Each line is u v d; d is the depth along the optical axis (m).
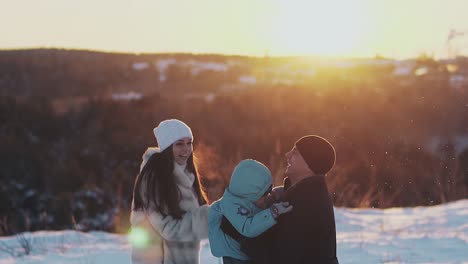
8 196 21.67
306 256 4.05
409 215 12.34
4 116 29.42
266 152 25.17
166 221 4.46
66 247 9.46
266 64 56.19
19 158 25.08
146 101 32.00
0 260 8.62
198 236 4.51
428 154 21.97
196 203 4.61
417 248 8.79
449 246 8.95
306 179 4.15
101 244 9.80
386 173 19.61
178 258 4.52
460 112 26.89
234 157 23.02
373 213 12.80
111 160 25.73
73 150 26.50
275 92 33.78
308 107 30.31
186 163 4.70
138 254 4.59
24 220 20.06
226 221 4.29
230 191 4.27
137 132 28.75
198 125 28.80
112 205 20.55
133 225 4.61
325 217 4.08
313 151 4.17
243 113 29.48
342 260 8.12
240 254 4.25
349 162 20.83
